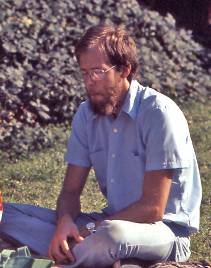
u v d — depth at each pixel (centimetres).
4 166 1093
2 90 1175
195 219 639
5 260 572
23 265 563
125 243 604
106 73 603
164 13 1720
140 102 626
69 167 671
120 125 632
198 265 614
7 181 1034
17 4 1255
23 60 1223
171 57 1454
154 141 613
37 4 1284
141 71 1380
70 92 1244
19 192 997
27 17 1253
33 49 1234
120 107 628
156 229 617
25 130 1159
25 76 1210
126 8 1414
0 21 1223
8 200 966
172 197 633
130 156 633
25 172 1062
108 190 647
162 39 1454
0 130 1138
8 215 671
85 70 609
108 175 643
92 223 628
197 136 1229
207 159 1128
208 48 1641
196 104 1401
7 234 669
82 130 661
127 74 616
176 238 633
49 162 1102
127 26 1403
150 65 1398
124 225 604
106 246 603
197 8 1717
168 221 629
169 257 637
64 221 636
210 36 1719
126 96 626
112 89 610
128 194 638
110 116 637
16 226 667
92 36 606
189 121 1316
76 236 622
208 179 1046
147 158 617
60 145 1162
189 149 630
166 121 613
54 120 1237
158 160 611
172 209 633
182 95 1412
